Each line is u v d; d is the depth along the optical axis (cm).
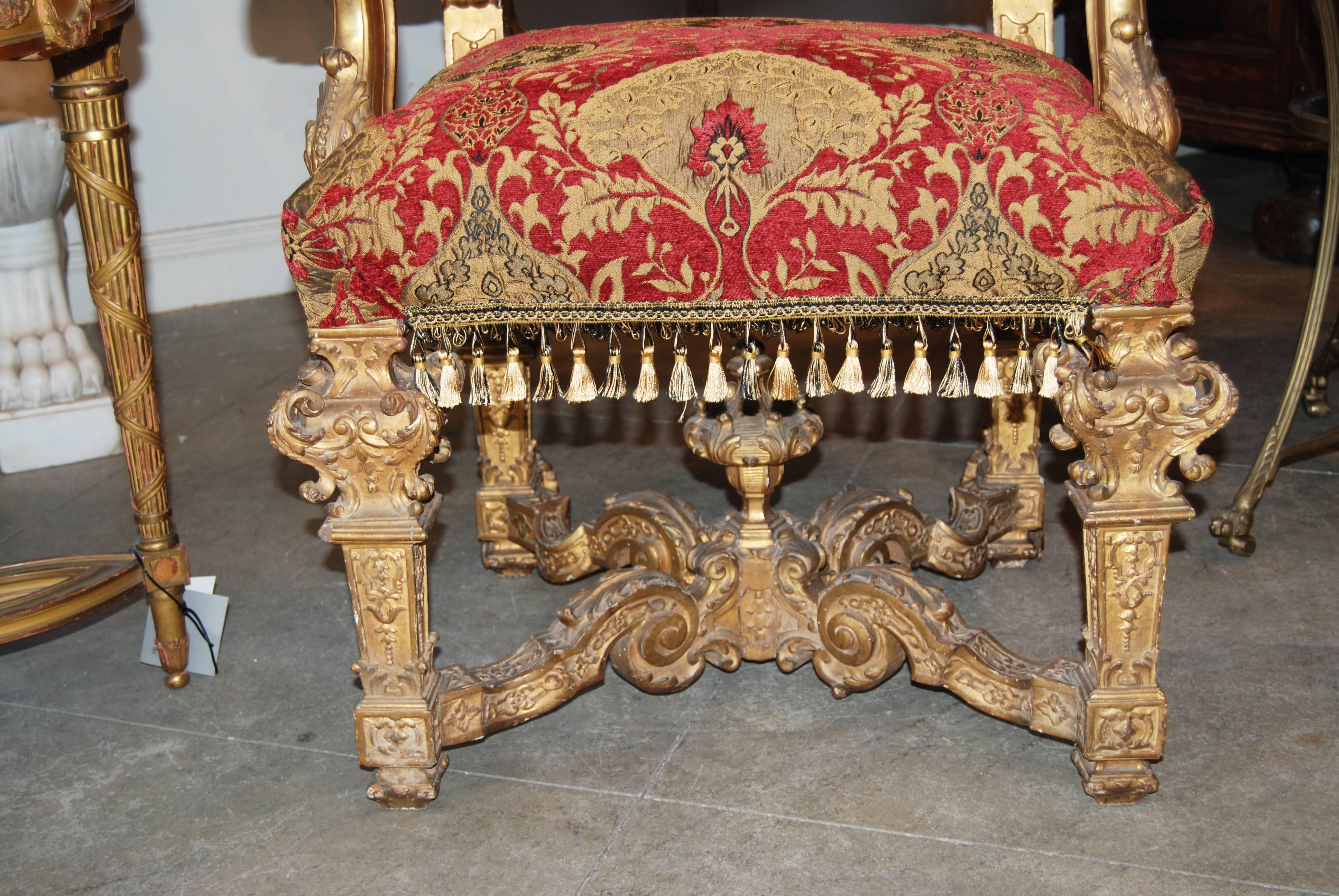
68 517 178
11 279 192
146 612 152
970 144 91
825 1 298
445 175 93
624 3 286
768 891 99
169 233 271
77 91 113
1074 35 313
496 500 153
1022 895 97
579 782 114
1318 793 108
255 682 135
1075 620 139
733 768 115
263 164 275
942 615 117
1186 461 97
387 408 98
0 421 193
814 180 91
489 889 101
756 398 108
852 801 110
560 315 96
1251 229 286
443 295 95
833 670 123
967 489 148
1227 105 279
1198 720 119
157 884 103
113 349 122
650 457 190
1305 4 250
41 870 105
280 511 178
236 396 221
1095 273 91
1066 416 95
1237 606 140
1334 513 162
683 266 93
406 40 276
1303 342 149
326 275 94
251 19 263
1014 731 119
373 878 103
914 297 93
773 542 125
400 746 109
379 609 106
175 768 119
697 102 94
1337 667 127
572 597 151
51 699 133
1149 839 103
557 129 94
